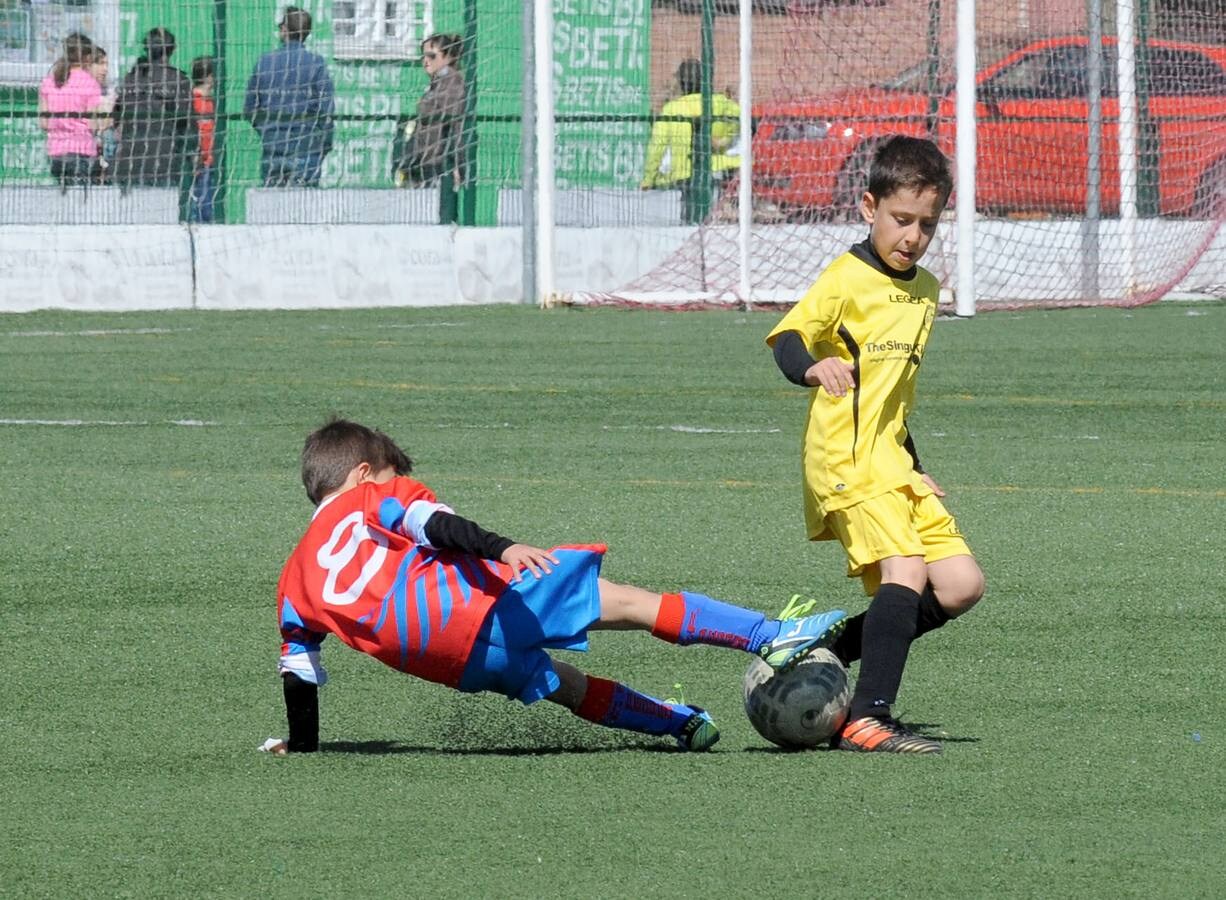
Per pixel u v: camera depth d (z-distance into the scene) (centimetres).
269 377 4306
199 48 6619
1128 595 2133
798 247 6712
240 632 1948
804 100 6906
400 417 3641
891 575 1533
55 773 1439
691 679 1777
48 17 6375
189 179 6544
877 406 1562
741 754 1505
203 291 6262
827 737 1516
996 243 6562
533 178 6444
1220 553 2375
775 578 2239
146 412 3703
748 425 3556
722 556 2356
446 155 6725
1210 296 6844
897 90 6900
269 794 1377
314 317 5953
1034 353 4875
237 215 6600
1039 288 6575
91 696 1691
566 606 1472
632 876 1185
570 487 2850
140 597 2109
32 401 3866
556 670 1529
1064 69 6731
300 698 1492
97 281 6156
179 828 1290
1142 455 3209
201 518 2583
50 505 2670
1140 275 6719
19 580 2183
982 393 4050
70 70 6378
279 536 2466
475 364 4588
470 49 6769
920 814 1320
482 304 6512
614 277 6706
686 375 4369
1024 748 1516
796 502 2728
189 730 1577
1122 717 1625
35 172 6356
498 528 2523
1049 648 1886
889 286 1571
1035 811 1329
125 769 1452
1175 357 4778
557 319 5922
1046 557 2348
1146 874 1190
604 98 6838
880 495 1546
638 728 1538
